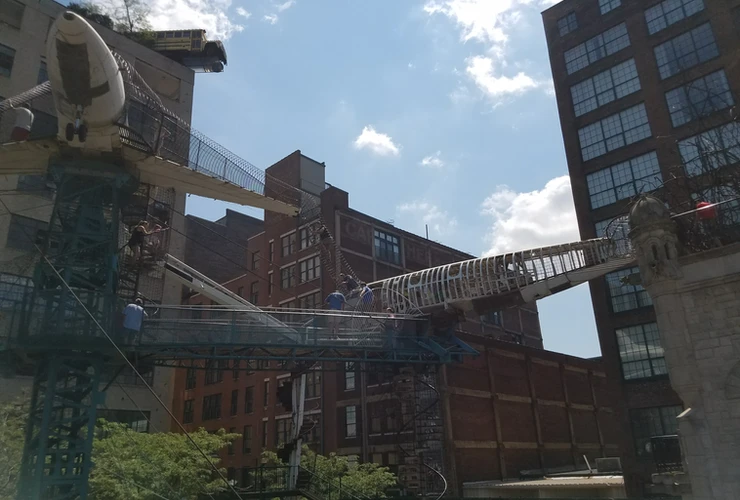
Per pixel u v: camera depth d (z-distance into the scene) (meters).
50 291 18.56
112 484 19.27
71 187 20.61
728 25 34.16
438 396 35.09
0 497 19.16
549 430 46.88
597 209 37.91
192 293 63.03
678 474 15.62
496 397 42.41
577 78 41.34
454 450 37.19
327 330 25.41
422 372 29.56
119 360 20.38
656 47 37.47
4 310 18.59
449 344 28.66
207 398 60.75
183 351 22.41
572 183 39.56
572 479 37.34
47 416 17.78
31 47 37.66
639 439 32.69
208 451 23.98
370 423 42.50
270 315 25.62
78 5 42.56
